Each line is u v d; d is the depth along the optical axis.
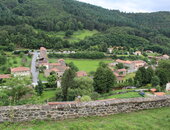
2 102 16.59
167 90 45.38
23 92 20.66
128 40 119.50
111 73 44.91
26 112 8.16
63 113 8.51
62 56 88.56
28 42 98.75
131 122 8.06
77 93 32.16
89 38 118.88
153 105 9.92
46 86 46.53
